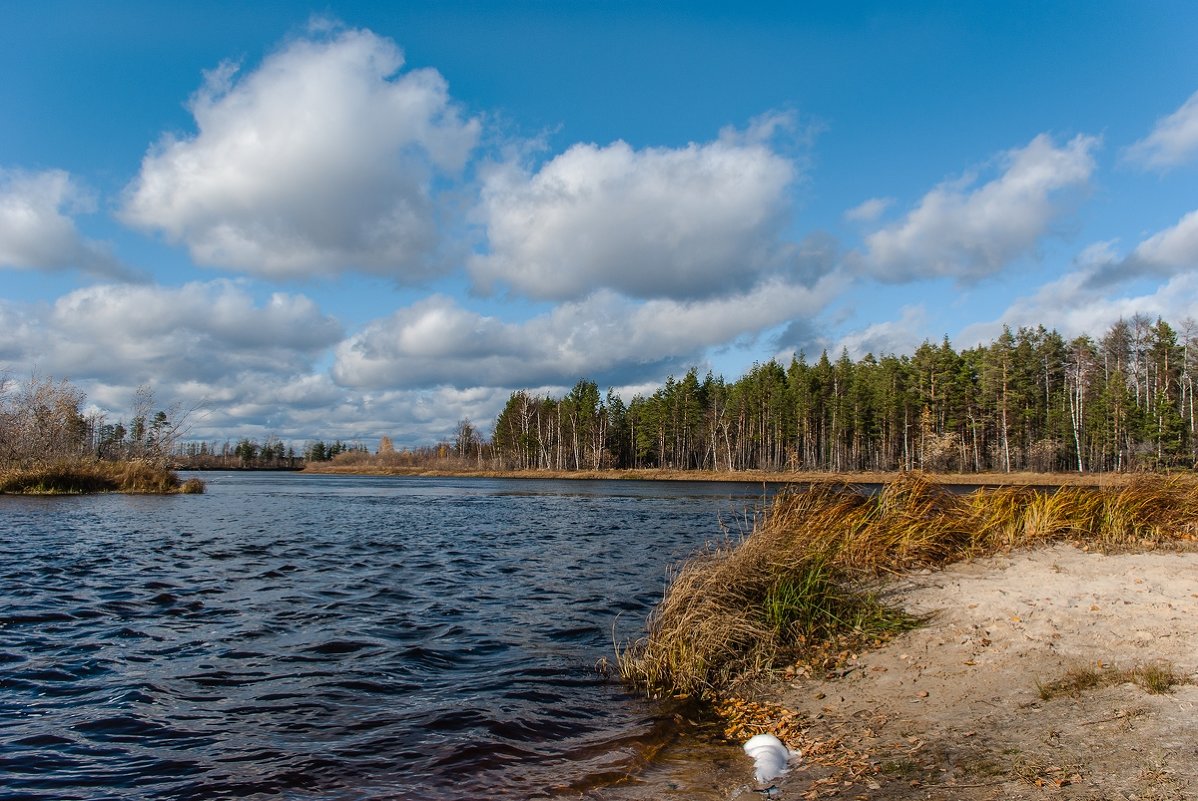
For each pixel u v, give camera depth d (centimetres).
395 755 600
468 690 772
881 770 511
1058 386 7088
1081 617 762
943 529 1166
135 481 4081
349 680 798
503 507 3594
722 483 6988
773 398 7981
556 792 528
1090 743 488
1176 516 1234
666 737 638
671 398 9212
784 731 619
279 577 1443
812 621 840
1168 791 408
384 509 3425
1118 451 5422
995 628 768
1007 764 480
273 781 548
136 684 773
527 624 1065
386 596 1262
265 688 770
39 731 643
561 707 722
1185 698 527
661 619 872
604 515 3062
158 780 549
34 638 952
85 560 1633
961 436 6606
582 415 9875
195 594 1260
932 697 631
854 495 1312
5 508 2972
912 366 7319
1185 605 763
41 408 4078
